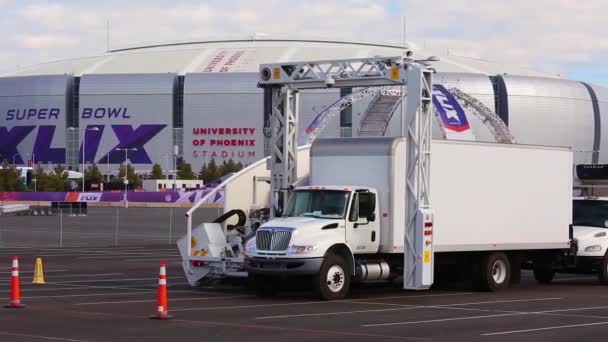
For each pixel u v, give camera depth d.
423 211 23.30
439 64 187.50
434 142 24.11
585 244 28.41
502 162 25.80
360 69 25.44
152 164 186.50
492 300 23.34
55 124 190.50
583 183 35.34
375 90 34.34
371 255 24.27
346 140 24.73
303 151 27.92
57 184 149.12
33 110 192.00
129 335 16.23
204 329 17.11
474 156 25.06
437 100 39.25
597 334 17.06
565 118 184.00
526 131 180.62
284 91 26.88
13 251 44.25
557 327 18.02
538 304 22.45
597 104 190.62
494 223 25.58
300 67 26.45
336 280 22.84
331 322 18.38
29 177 147.12
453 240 24.50
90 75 189.50
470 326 18.00
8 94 194.75
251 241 23.22
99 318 18.52
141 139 186.38
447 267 26.14
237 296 23.73
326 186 23.75
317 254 22.39
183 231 65.19
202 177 172.12
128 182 163.75
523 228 26.39
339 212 23.08
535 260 28.52
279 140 27.11
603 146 192.38
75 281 27.86
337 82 25.91
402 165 24.00
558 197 27.47
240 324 17.89
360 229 23.33
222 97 183.50
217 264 25.16
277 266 22.48
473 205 25.03
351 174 24.44
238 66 189.12
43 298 22.53
